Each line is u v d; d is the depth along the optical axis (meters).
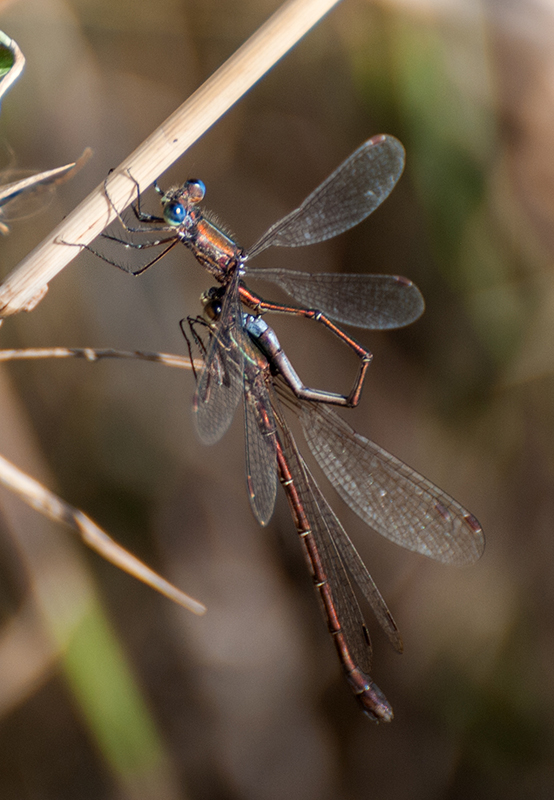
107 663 0.60
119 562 0.58
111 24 0.60
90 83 0.60
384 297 0.59
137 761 0.60
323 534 0.59
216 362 0.58
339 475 0.59
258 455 0.59
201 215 0.58
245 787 0.60
